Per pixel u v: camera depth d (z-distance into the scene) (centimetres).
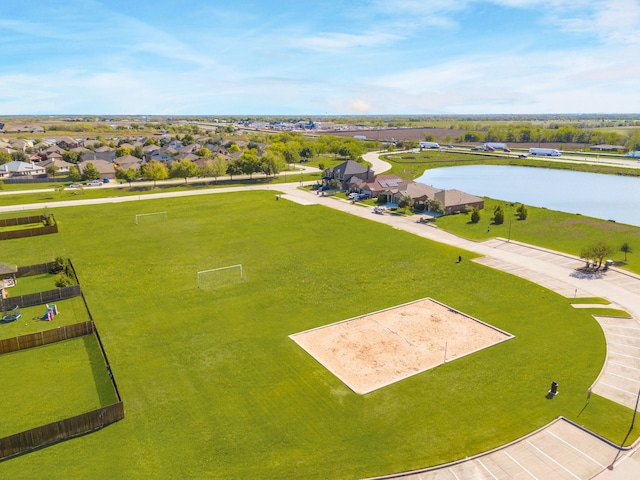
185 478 2631
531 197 11438
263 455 2811
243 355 3969
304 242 7200
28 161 17062
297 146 19112
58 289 5091
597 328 4359
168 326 4509
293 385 3531
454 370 3697
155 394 3441
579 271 5841
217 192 11438
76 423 2997
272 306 4934
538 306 4844
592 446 2859
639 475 2630
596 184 13425
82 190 11719
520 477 2622
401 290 5316
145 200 10419
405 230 7869
